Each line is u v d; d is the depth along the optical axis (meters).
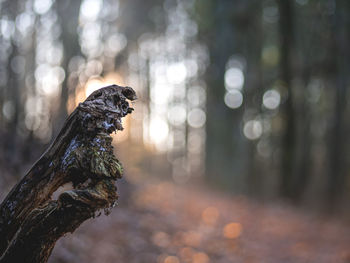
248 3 19.41
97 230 5.41
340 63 16.62
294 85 18.80
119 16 21.14
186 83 27.50
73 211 1.49
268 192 21.78
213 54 21.03
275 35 21.36
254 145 23.69
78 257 4.16
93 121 1.58
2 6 6.24
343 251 7.33
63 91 7.36
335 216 13.08
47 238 1.56
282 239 8.09
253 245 7.20
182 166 28.19
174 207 9.49
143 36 24.86
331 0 17.06
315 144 23.45
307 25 18.17
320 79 20.08
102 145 1.59
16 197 1.58
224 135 20.27
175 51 26.91
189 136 28.44
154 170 27.12
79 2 10.06
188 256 5.80
